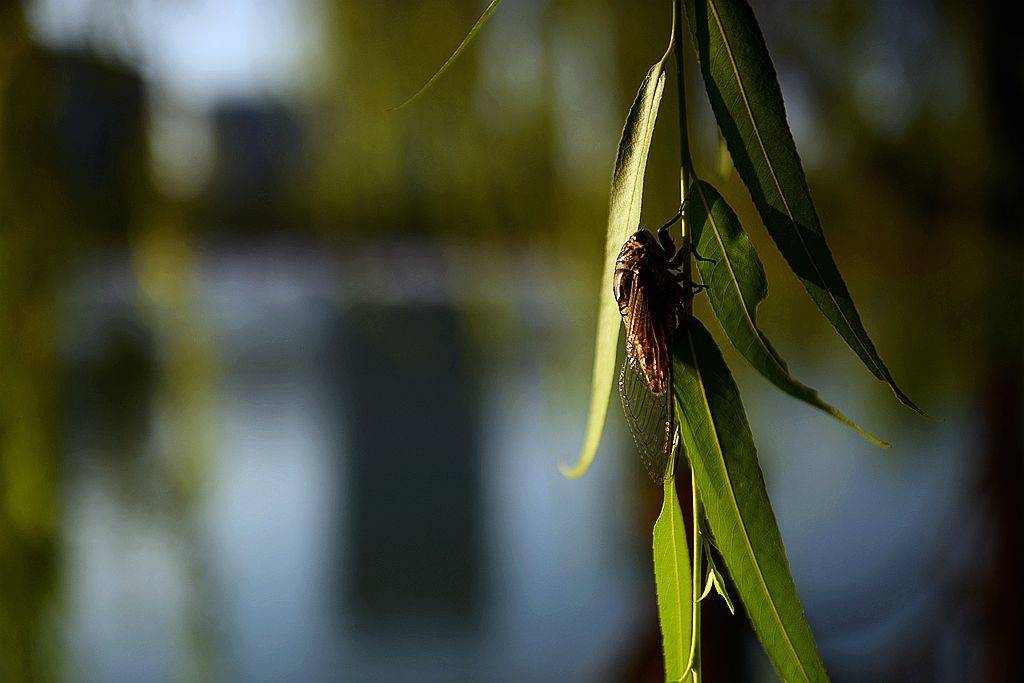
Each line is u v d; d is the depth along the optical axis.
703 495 0.53
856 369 1.17
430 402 3.45
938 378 1.15
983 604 1.18
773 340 1.13
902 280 1.11
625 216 0.54
